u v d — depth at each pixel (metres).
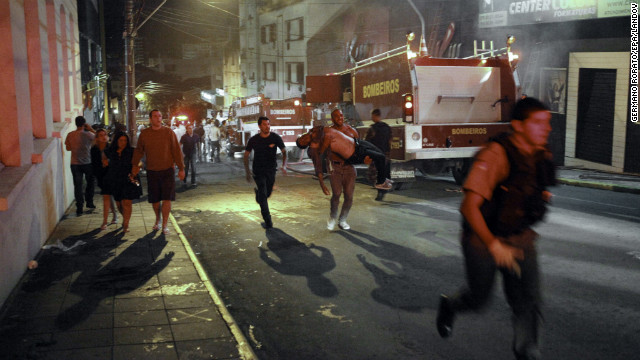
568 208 9.41
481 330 4.05
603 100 15.76
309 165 20.44
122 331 3.88
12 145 5.74
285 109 23.75
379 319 4.34
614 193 11.52
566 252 6.27
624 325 4.05
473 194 2.84
